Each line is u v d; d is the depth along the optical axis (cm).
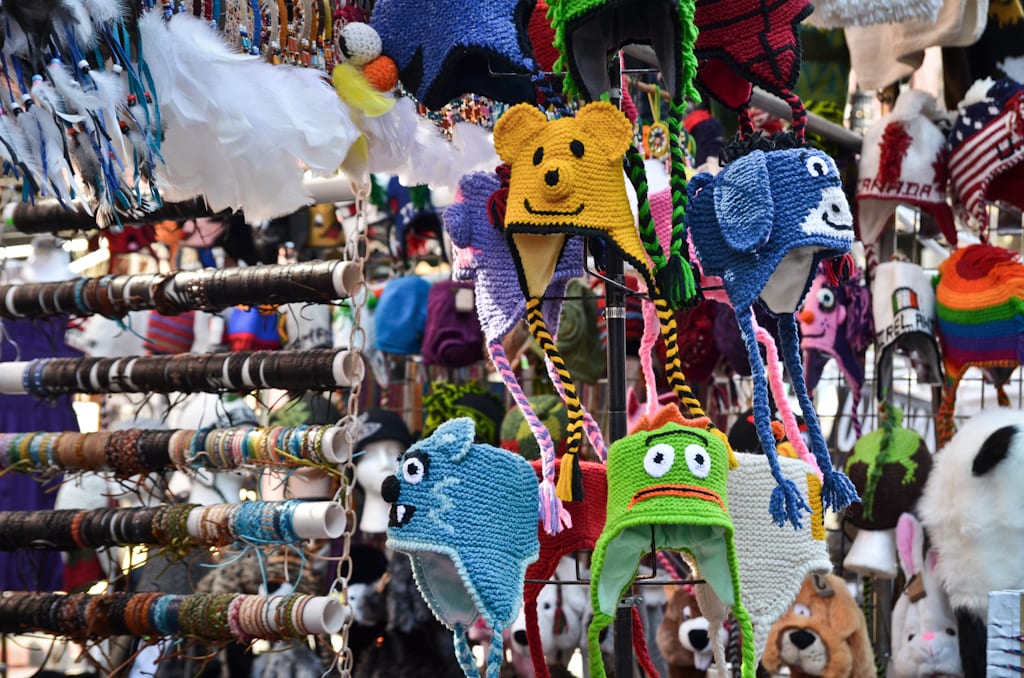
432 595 191
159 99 178
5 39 157
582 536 197
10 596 235
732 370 344
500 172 202
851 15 279
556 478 192
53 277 309
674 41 187
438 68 207
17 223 261
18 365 247
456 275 215
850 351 333
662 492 176
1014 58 326
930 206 327
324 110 198
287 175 202
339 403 373
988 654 203
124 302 243
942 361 326
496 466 185
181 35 179
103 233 280
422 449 185
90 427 357
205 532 222
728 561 182
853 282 336
